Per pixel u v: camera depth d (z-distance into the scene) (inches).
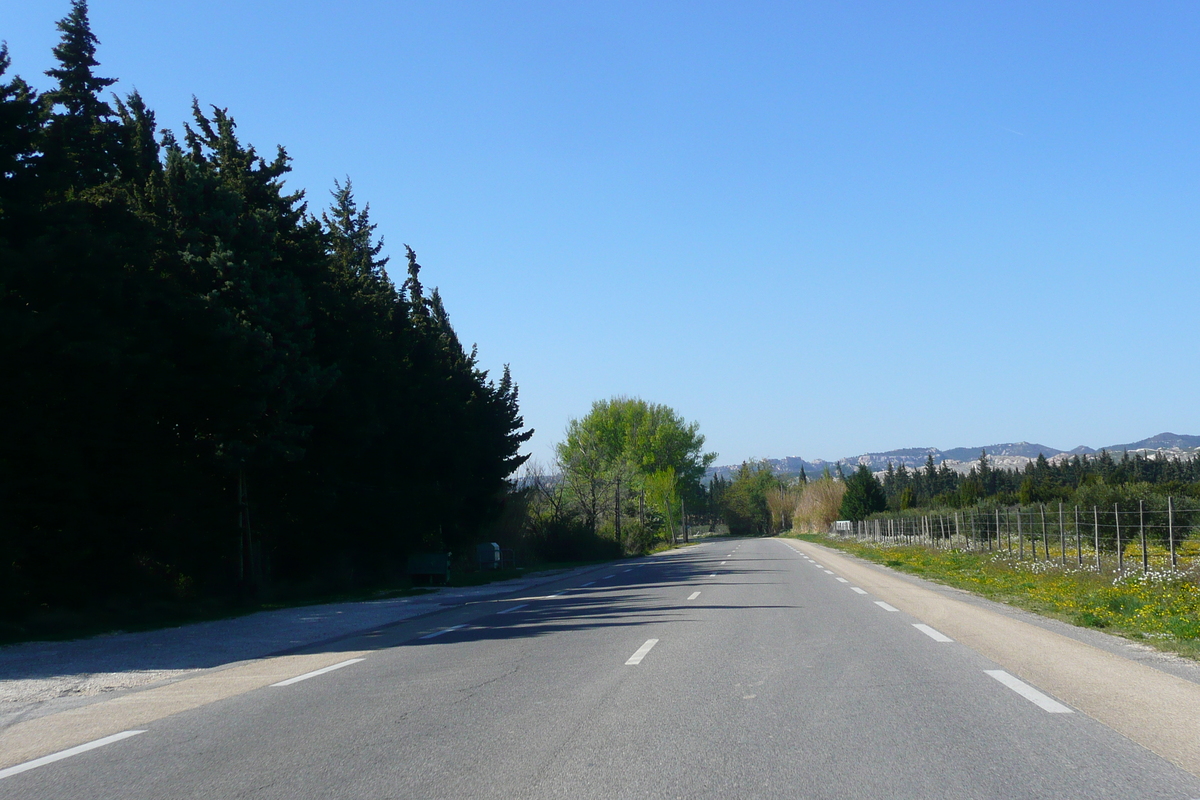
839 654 425.4
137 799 221.6
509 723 293.4
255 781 234.1
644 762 240.4
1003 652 426.9
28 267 721.6
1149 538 979.3
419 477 1514.5
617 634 530.9
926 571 1130.7
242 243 984.3
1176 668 377.7
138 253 856.9
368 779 232.1
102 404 794.8
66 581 774.5
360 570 1318.9
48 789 232.5
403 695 352.8
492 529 1973.4
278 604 951.0
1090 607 615.8
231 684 403.9
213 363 892.6
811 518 4293.8
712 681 359.9
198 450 943.0
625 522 2972.4
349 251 1577.3
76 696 390.3
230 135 1146.0
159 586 886.4
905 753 243.9
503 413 1946.4
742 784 218.8
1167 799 202.1
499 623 641.0
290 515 1161.4
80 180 940.0
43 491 750.5
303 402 1021.8
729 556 1855.3
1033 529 1316.4
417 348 1600.6
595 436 2955.2
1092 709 295.7
